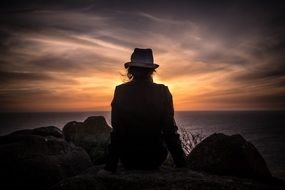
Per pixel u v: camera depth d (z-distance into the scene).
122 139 2.61
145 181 2.13
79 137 5.77
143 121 2.57
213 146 3.39
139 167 2.64
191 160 3.47
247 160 3.10
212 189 1.98
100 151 5.21
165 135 2.58
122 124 2.59
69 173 3.66
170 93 2.70
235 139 3.33
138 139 2.59
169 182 2.10
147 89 2.62
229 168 3.13
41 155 3.54
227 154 3.21
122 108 2.58
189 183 2.06
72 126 6.16
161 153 2.68
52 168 3.41
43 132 5.12
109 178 2.18
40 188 3.26
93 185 2.09
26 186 3.21
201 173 2.42
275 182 3.01
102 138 5.68
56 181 3.37
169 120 2.58
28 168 3.28
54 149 3.85
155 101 2.59
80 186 2.07
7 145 3.57
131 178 2.19
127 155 2.64
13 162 3.29
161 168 2.77
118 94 2.64
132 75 2.71
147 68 2.66
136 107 2.58
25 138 3.86
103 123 6.08
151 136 2.60
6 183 3.15
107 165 2.53
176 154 2.57
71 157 3.90
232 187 2.01
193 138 6.00
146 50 2.69
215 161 3.23
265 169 3.24
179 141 2.59
